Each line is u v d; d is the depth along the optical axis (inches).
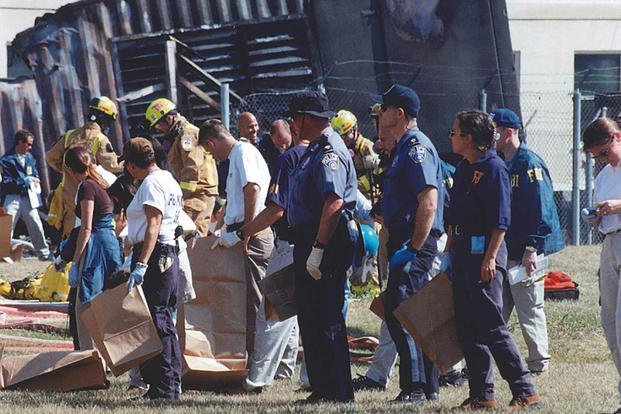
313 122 1129.4
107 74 2743.6
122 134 2741.1
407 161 1111.0
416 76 2659.9
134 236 1182.3
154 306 1181.7
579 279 2249.0
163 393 1190.9
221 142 1320.1
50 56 2741.1
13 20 3695.9
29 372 1256.2
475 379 1089.4
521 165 1338.6
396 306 1122.0
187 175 1715.1
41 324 1729.8
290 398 1229.1
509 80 2652.6
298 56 2714.1
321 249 1094.4
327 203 1092.5
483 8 2645.2
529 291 1393.9
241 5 2723.9
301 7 2709.2
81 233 1328.7
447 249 1115.3
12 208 2664.9
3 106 2736.2
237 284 1285.7
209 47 2738.7
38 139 2755.9
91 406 1127.0
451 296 1096.8
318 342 1133.1
